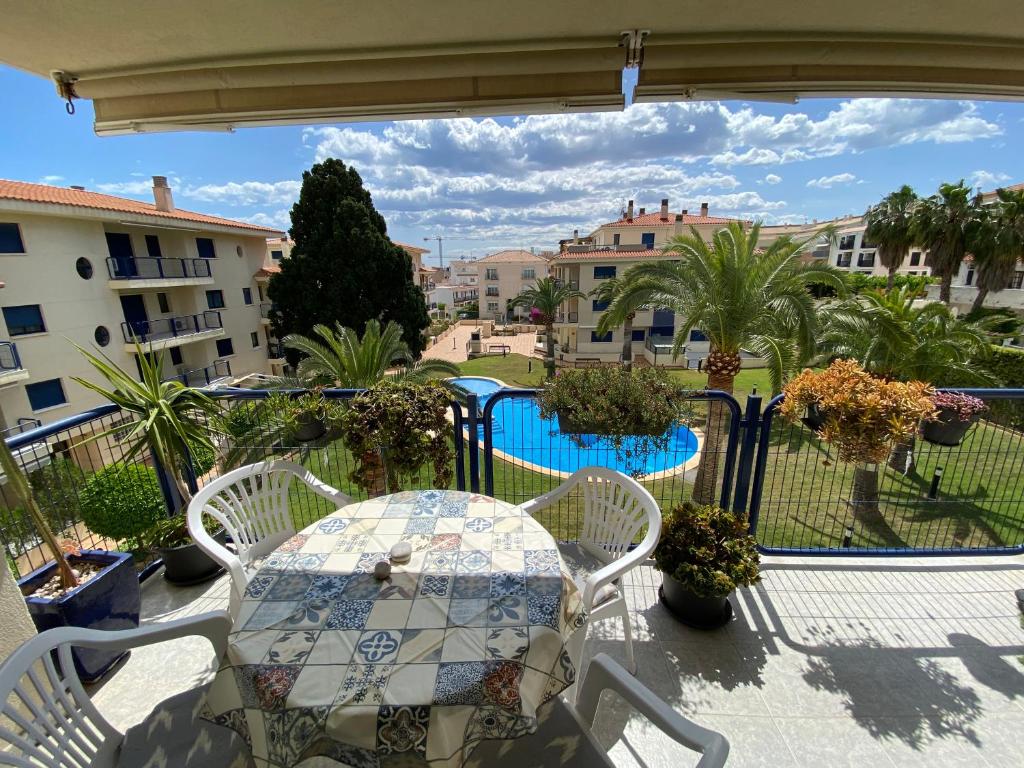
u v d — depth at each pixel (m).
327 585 1.76
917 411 2.37
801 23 1.48
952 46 1.59
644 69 1.67
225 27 1.45
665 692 2.34
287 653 1.45
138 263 15.46
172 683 2.42
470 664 1.41
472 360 28.02
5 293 11.98
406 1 1.33
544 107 1.81
